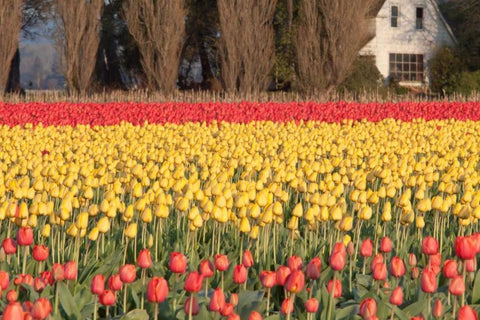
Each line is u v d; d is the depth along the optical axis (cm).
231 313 450
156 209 748
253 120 2067
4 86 3678
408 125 1928
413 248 780
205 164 1148
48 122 2109
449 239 809
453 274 530
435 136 1712
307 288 611
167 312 549
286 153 1279
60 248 727
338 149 1313
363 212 725
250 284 637
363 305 468
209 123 2214
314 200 753
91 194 837
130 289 598
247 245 745
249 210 727
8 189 862
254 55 3559
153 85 3688
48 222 838
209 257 704
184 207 737
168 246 746
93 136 1728
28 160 1111
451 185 898
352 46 3525
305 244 743
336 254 518
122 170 1096
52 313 535
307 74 3509
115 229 831
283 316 527
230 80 3562
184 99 3234
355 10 3519
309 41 3512
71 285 598
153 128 1777
